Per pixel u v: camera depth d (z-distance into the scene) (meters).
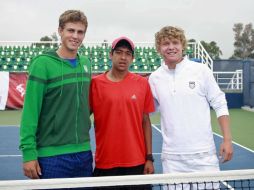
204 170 3.68
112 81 3.65
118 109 3.58
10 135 12.23
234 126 14.12
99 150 3.70
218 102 3.69
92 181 2.80
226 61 23.33
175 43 3.66
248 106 19.95
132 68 22.59
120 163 3.62
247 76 19.94
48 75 3.31
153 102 3.84
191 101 3.67
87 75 3.51
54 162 3.35
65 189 3.27
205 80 3.71
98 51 23.80
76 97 3.38
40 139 3.41
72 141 3.38
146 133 3.88
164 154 3.83
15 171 7.54
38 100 3.30
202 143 3.69
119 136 3.61
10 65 22.44
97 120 3.68
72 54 3.43
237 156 8.91
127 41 3.57
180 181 2.93
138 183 2.87
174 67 3.75
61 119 3.34
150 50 23.39
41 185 2.73
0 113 18.12
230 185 5.55
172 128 3.72
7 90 19.22
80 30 3.37
